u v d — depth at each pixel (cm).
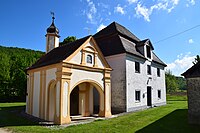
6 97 3666
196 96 1174
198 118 1157
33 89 1725
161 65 2786
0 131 1056
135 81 2103
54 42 2483
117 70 2031
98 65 1641
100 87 1630
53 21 2552
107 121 1342
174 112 1709
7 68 3759
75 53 1456
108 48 2180
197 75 1172
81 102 1739
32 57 4325
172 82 5784
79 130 1061
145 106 2234
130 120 1355
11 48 5100
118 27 2409
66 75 1365
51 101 1512
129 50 2081
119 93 1984
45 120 1457
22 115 1730
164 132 1004
